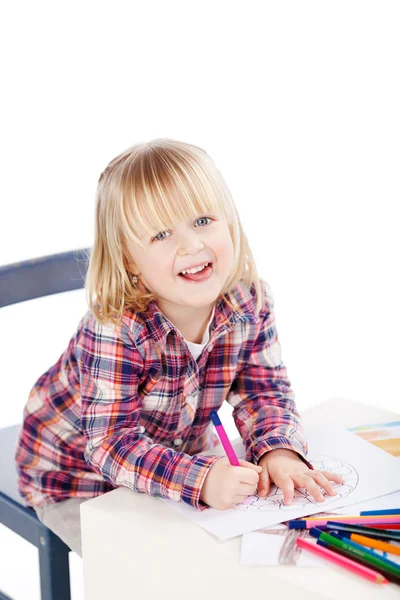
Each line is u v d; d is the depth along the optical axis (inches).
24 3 103.3
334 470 35.4
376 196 111.2
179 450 46.4
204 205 38.0
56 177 108.2
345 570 27.4
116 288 40.5
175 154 38.9
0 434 55.9
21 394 89.7
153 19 107.6
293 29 108.4
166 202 37.5
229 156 113.5
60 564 46.4
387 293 105.4
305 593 26.5
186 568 29.8
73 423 47.2
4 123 106.0
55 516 45.5
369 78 107.7
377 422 40.2
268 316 45.0
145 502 33.6
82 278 53.9
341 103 109.7
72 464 47.5
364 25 106.0
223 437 35.0
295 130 112.0
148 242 38.3
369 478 34.4
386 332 99.9
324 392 88.4
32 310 105.0
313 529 29.7
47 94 106.3
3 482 49.9
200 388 44.4
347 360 94.7
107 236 40.1
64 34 105.3
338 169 111.9
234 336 43.6
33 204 108.3
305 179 113.3
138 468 35.2
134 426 40.0
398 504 32.2
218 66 110.3
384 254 112.3
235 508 32.7
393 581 26.6
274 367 44.9
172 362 41.7
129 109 109.3
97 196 41.0
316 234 114.3
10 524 48.3
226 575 28.6
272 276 110.0
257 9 108.1
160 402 43.0
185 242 37.8
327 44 108.0
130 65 108.3
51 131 107.3
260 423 40.5
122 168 39.2
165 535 30.6
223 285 40.9
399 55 105.6
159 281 38.7
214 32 109.2
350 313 102.1
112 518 32.3
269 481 35.0
